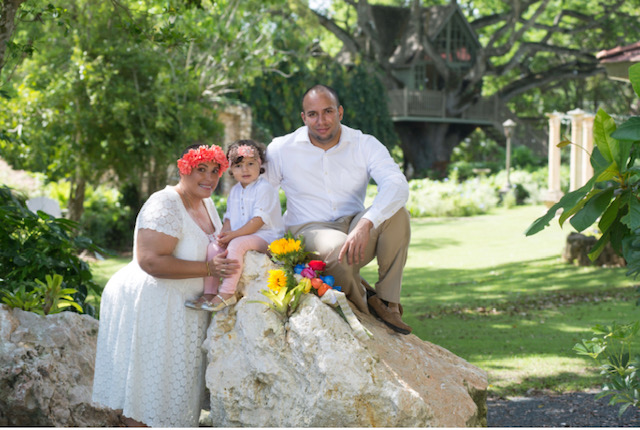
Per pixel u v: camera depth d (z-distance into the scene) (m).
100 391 3.42
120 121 14.52
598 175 2.95
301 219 3.59
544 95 43.59
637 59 9.70
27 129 13.95
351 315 3.10
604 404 5.29
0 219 5.05
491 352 7.07
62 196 16.56
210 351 3.23
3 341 3.72
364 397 2.88
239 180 3.45
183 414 3.30
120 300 3.38
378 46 33.03
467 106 33.91
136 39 6.59
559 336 7.71
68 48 14.29
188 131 15.40
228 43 16.67
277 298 3.08
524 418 4.99
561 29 33.44
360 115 30.34
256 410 3.14
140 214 3.30
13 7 5.12
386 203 3.25
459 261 14.22
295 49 22.44
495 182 25.89
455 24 34.50
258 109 26.66
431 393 3.14
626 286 10.74
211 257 3.34
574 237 13.05
